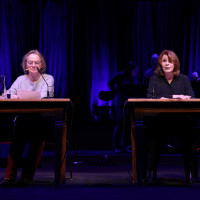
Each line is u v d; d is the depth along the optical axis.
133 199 2.72
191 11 10.41
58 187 3.33
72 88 10.41
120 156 7.00
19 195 2.93
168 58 4.36
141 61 10.62
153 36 10.66
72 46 10.48
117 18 10.62
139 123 3.54
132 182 3.89
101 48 10.52
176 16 10.55
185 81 4.41
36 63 4.47
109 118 9.62
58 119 3.46
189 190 3.22
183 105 3.54
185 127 4.02
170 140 7.53
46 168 5.35
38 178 4.25
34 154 3.81
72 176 4.47
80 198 2.77
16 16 10.38
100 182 3.90
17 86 4.54
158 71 4.42
